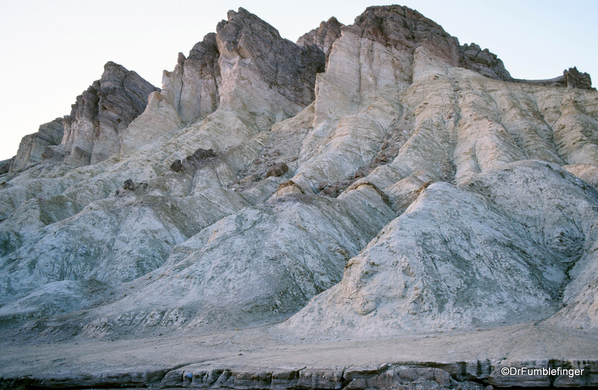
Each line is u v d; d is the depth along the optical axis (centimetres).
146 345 2380
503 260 2458
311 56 10819
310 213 3747
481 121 6128
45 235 4753
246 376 1728
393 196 4741
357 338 2153
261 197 5684
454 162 5731
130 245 4434
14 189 6962
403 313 2223
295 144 7456
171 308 2889
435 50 8850
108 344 2491
